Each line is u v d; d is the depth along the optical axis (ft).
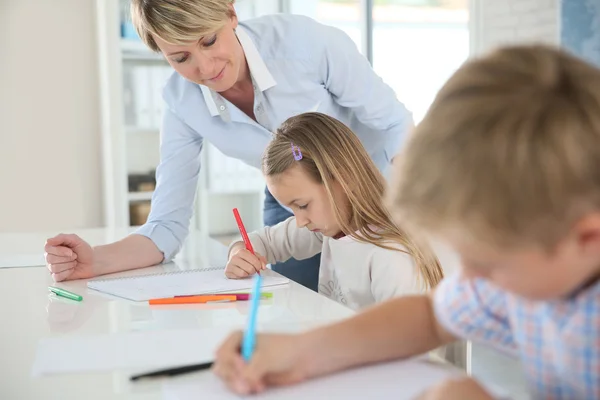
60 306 3.71
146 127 12.58
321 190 4.48
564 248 1.50
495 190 1.44
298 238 5.36
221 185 14.06
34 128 12.03
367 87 5.47
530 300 1.69
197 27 4.40
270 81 5.20
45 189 12.19
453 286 2.33
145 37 4.68
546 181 1.42
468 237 1.52
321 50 5.32
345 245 4.54
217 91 5.07
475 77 1.58
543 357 1.96
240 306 3.59
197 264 5.16
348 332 2.45
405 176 1.60
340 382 2.32
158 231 5.23
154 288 4.10
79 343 2.91
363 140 5.89
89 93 12.23
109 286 4.21
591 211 1.45
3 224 12.05
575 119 1.44
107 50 11.66
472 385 1.87
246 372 2.23
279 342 2.35
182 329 3.10
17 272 4.88
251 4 13.82
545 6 9.54
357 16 13.08
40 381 2.47
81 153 12.28
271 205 6.11
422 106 12.05
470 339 2.35
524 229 1.45
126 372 2.54
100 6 11.73
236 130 5.48
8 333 3.16
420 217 1.57
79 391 2.37
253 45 5.16
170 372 2.51
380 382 2.31
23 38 11.82
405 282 4.18
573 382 1.85
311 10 13.74
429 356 2.62
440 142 1.53
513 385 4.27
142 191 12.82
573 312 1.78
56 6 11.91
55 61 12.00
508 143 1.45
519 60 1.57
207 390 2.29
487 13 10.64
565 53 1.63
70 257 4.50
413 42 12.11
